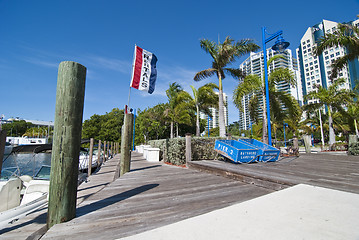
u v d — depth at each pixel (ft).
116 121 172.14
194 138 30.17
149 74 28.81
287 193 8.02
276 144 49.29
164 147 36.81
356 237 4.13
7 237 11.11
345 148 65.77
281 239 4.17
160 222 8.11
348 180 12.65
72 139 9.30
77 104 9.56
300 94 319.68
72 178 9.18
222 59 45.06
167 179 17.63
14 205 21.91
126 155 23.68
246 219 5.42
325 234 4.32
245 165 21.09
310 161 26.07
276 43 37.55
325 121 130.93
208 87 60.49
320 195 7.64
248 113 55.67
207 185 14.58
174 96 80.64
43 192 25.12
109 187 15.33
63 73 9.36
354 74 222.48
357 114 83.15
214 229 4.87
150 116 107.76
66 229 7.87
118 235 7.13
